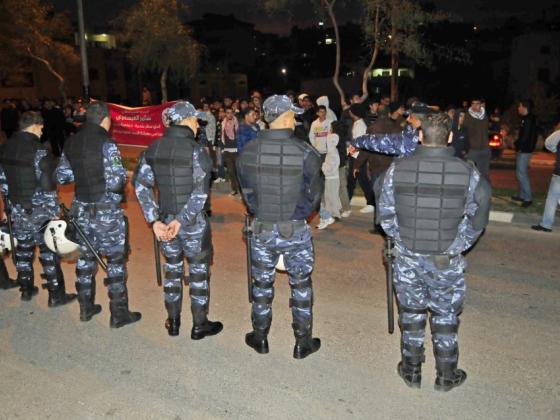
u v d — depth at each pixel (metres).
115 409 3.63
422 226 3.40
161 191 4.18
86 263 4.80
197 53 22.39
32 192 4.96
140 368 4.14
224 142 10.27
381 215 3.60
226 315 5.06
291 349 4.39
